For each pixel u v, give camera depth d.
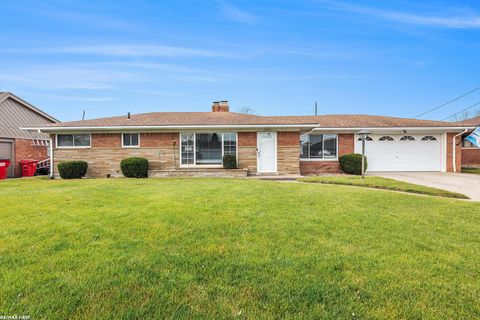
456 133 15.00
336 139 15.12
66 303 2.17
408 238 3.69
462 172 14.63
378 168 15.28
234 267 2.80
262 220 4.46
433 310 2.13
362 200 6.21
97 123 13.41
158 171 12.72
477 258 3.07
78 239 3.56
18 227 4.02
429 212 5.16
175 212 4.94
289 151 13.26
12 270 2.69
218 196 6.59
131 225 4.16
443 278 2.62
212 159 13.33
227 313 2.08
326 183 9.96
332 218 4.62
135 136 13.38
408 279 2.59
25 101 17.97
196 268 2.78
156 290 2.37
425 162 15.25
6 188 8.33
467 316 2.07
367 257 3.06
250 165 13.24
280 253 3.15
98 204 5.65
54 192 7.27
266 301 2.23
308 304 2.20
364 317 2.05
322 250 3.25
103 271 2.69
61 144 13.52
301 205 5.60
